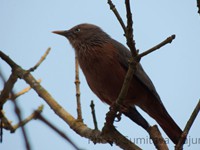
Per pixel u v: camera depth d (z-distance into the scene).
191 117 7.45
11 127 9.64
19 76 10.19
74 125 9.75
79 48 12.83
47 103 9.97
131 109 12.28
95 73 12.25
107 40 12.67
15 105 5.00
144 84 12.18
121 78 12.10
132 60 8.09
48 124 5.61
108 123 9.12
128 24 7.70
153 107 12.45
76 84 10.25
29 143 4.79
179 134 11.94
